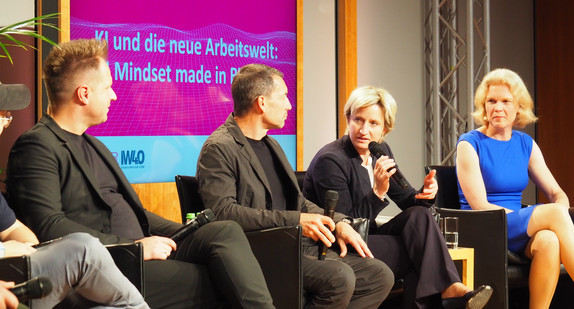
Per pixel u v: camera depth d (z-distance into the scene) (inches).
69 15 167.2
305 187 137.7
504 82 158.6
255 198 115.2
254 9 197.9
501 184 158.1
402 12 245.3
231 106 194.9
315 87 216.2
